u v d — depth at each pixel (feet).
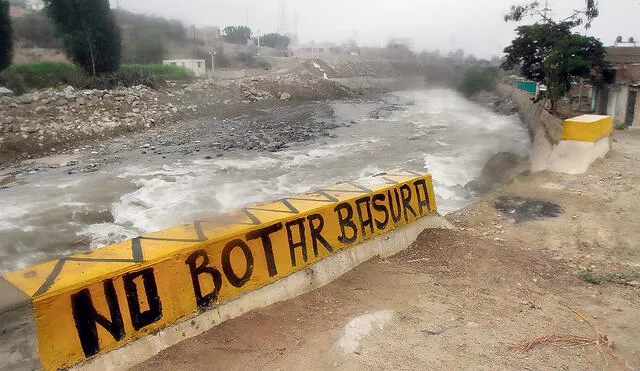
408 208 22.74
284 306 15.85
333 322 14.96
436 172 48.08
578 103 86.89
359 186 21.65
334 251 18.57
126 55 133.49
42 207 37.47
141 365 12.50
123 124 72.28
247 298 15.35
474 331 14.55
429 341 13.88
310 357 12.96
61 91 81.35
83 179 46.06
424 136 72.23
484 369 12.54
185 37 179.22
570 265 21.40
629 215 28.09
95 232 32.37
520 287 18.40
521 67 82.69
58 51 133.80
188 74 125.49
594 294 18.13
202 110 92.38
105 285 12.26
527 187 35.12
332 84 142.51
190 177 46.55
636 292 18.40
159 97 91.61
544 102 74.33
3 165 54.13
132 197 39.86
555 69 68.23
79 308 11.81
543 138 48.37
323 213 18.26
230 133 72.08
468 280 18.76
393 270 19.25
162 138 67.77
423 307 16.19
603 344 14.10
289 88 125.70
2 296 11.03
